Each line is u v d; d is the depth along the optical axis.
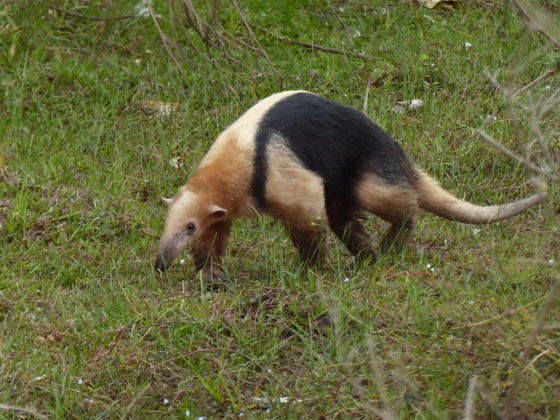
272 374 8.24
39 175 13.04
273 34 16.48
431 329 8.65
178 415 8.13
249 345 9.02
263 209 10.16
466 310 8.76
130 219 12.02
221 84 15.09
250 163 9.98
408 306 9.13
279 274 10.25
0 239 11.56
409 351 8.27
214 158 10.17
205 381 8.46
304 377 8.41
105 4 16.98
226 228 10.62
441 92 14.45
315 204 10.05
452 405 7.54
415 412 7.47
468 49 15.34
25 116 14.94
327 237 10.38
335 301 9.29
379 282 9.82
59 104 15.02
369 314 9.05
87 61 15.98
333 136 10.28
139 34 16.69
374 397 7.60
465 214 10.72
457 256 10.59
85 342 9.17
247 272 10.81
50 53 16.23
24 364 8.72
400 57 15.35
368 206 10.55
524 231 11.19
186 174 13.06
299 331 9.20
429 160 12.88
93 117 14.69
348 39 16.44
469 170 12.68
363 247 10.89
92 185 12.80
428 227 11.55
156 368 8.70
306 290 9.77
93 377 8.66
